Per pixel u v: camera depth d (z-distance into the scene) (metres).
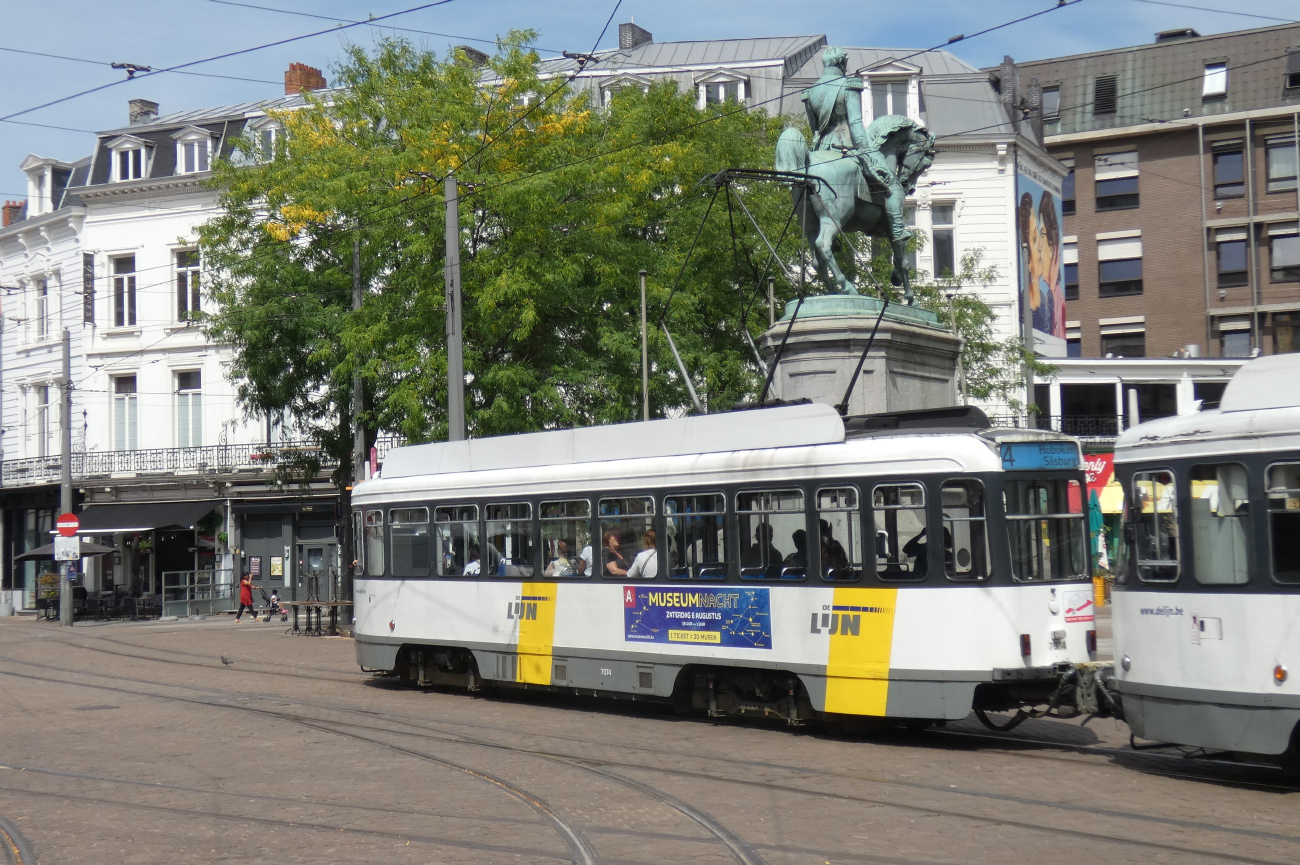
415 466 18.75
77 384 47.81
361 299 27.48
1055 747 12.48
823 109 20.02
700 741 13.14
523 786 10.79
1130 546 11.03
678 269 25.86
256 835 9.16
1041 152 46.25
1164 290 54.28
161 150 47.19
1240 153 53.22
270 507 44.53
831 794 10.22
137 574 46.56
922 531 12.58
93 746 13.59
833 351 18.41
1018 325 43.50
